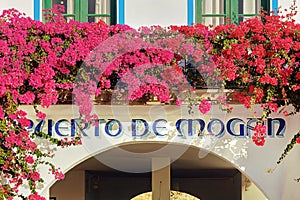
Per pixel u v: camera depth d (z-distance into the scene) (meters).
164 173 12.30
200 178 19.00
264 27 9.54
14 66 9.38
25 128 9.70
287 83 9.41
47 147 10.14
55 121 10.07
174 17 10.73
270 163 10.12
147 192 18.89
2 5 10.74
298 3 10.69
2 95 9.34
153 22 10.71
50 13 10.78
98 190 18.30
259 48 9.40
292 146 9.70
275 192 10.11
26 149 9.49
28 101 9.41
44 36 9.52
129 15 10.71
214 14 10.73
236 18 10.73
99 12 10.79
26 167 9.52
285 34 9.60
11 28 9.53
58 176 9.85
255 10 10.77
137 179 18.83
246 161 10.12
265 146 10.12
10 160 9.45
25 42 9.41
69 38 9.52
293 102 9.55
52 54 9.43
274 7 10.66
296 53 9.46
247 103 9.54
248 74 9.48
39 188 10.11
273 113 10.07
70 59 9.41
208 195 18.94
